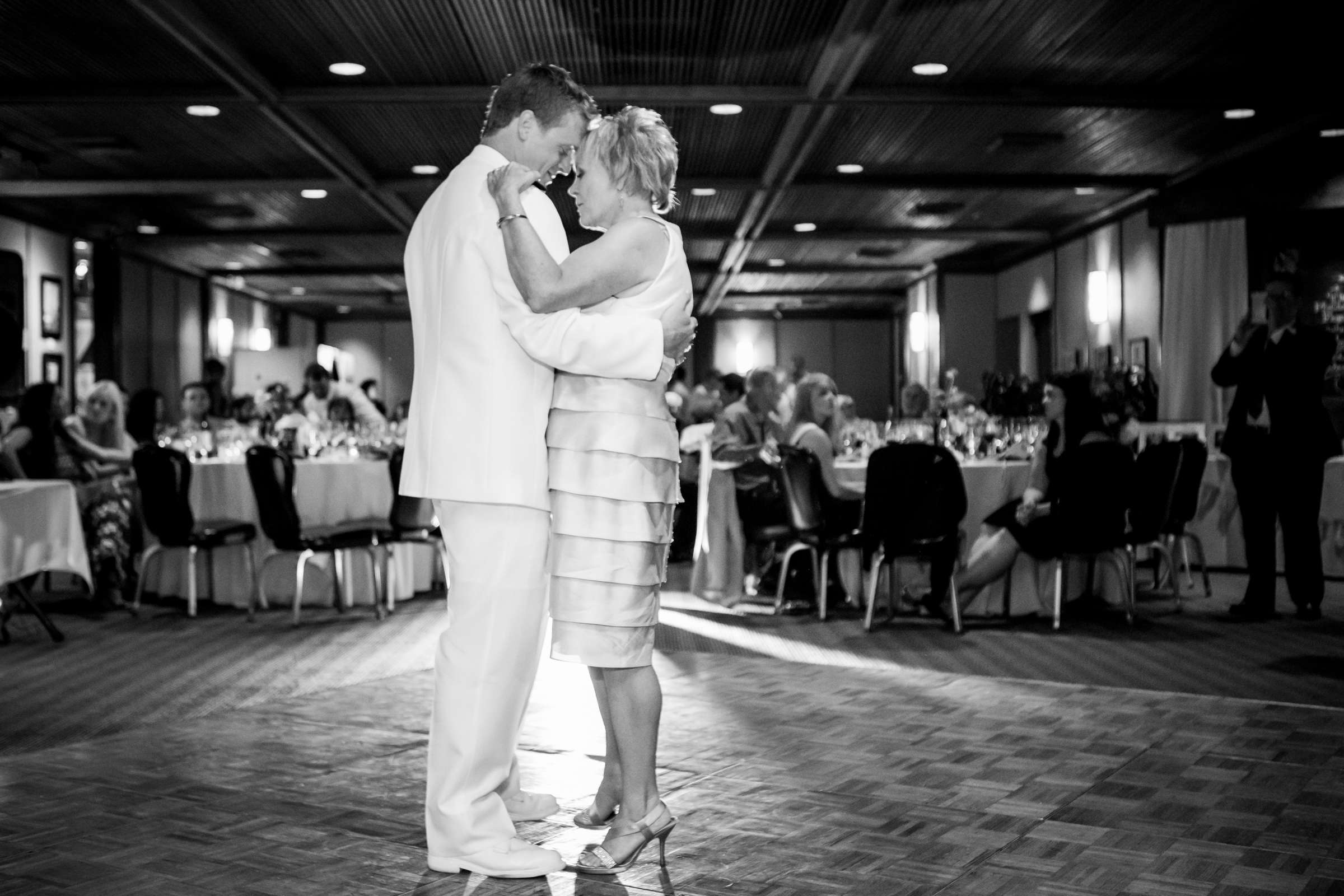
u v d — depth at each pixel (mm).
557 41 7477
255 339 20625
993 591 6828
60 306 13141
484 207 2611
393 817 3070
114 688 4863
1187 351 11273
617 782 2971
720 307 23797
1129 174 11594
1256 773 3471
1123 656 5477
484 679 2625
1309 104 8609
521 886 2580
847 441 8875
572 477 2598
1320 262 10477
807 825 3002
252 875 2645
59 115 9086
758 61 7891
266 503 6574
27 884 2590
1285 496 6586
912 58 7824
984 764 3586
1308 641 5895
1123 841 2881
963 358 17531
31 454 7242
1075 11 6922
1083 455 6195
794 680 4922
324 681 4988
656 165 2707
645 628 2668
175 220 13641
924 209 13477
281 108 8625
